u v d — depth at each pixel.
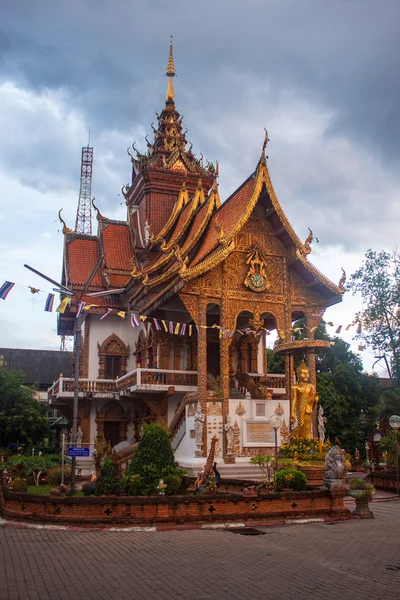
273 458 22.59
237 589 9.75
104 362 35.00
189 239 32.34
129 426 34.00
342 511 17.36
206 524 15.71
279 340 34.84
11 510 16.83
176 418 28.25
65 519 15.52
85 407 33.38
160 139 43.47
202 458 25.00
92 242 39.88
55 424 52.81
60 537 14.14
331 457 18.00
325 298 29.62
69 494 18.97
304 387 26.23
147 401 29.56
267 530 15.30
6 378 50.47
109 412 33.91
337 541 13.79
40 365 70.94
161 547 13.00
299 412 25.95
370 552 12.57
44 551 12.55
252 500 16.59
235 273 27.95
